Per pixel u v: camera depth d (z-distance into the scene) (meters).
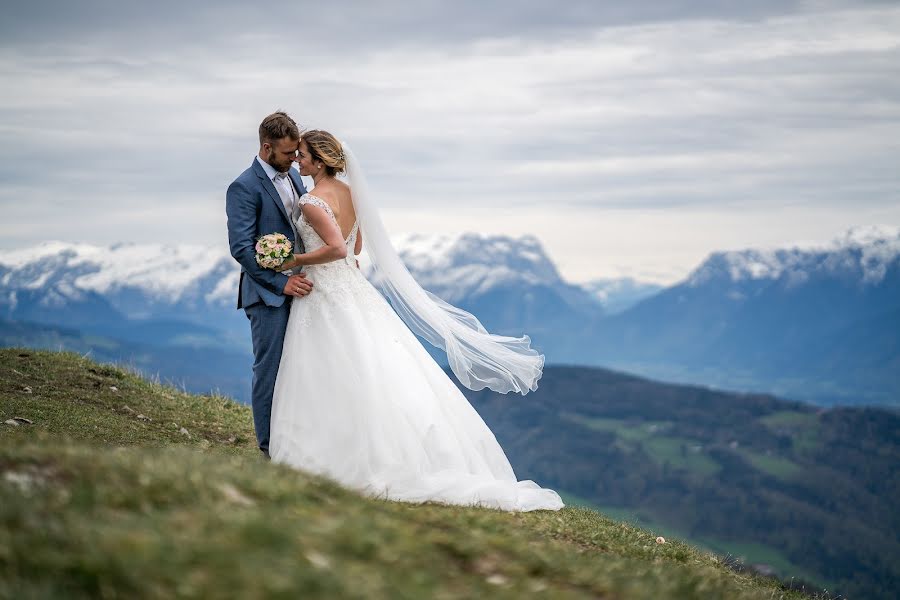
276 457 10.83
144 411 17.28
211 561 5.18
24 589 4.91
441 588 5.59
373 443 10.58
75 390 17.44
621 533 11.64
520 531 8.80
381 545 6.06
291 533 5.75
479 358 12.61
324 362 10.98
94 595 5.04
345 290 11.34
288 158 11.33
